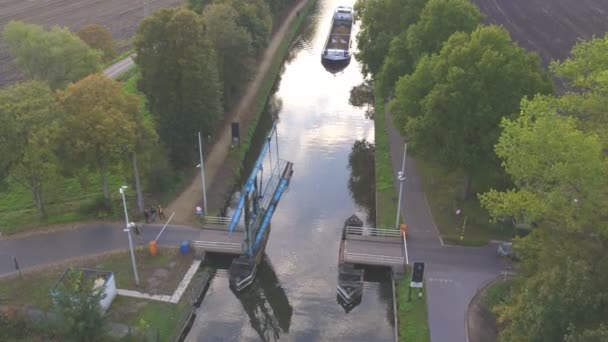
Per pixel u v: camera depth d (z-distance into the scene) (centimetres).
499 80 5125
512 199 4022
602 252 3525
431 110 5316
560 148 3669
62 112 5341
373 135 8212
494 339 4281
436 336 4331
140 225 5731
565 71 4741
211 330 4831
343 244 5525
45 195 6378
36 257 5247
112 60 10356
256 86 9375
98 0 14275
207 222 5819
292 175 7206
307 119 8712
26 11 13312
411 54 6706
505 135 4094
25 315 4394
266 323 4928
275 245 5916
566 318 2962
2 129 5091
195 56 6319
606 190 3541
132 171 6025
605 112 4206
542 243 3862
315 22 13650
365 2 8725
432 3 6619
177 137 6606
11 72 9806
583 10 12269
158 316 4647
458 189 6153
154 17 6272
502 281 4838
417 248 5316
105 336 4172
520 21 11625
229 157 7206
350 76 10431
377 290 5231
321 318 4962
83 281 4412
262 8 10406
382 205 6088
